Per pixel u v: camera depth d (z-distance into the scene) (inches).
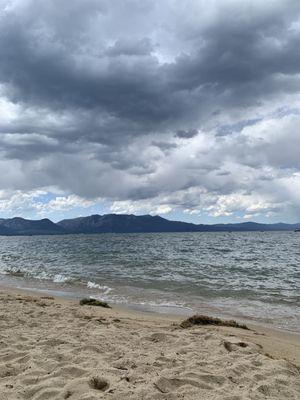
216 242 3420.3
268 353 289.3
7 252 2140.7
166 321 413.4
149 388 192.5
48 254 1873.8
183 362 244.2
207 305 562.9
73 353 255.8
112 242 3545.8
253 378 220.2
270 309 530.9
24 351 260.5
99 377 206.2
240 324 409.4
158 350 273.4
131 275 951.6
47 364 231.3
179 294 665.0
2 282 858.8
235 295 652.1
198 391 194.4
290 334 387.5
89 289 733.3
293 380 221.0
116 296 647.8
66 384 196.2
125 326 359.9
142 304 572.1
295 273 1023.6
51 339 288.2
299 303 575.5
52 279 891.4
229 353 269.3
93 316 406.9
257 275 971.9
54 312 421.4
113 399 178.9
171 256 1651.1
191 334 328.8
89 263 1316.4
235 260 1450.5
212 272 1031.6
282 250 2175.2
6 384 198.8
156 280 853.8
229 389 201.6
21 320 371.2
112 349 270.2
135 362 237.9
